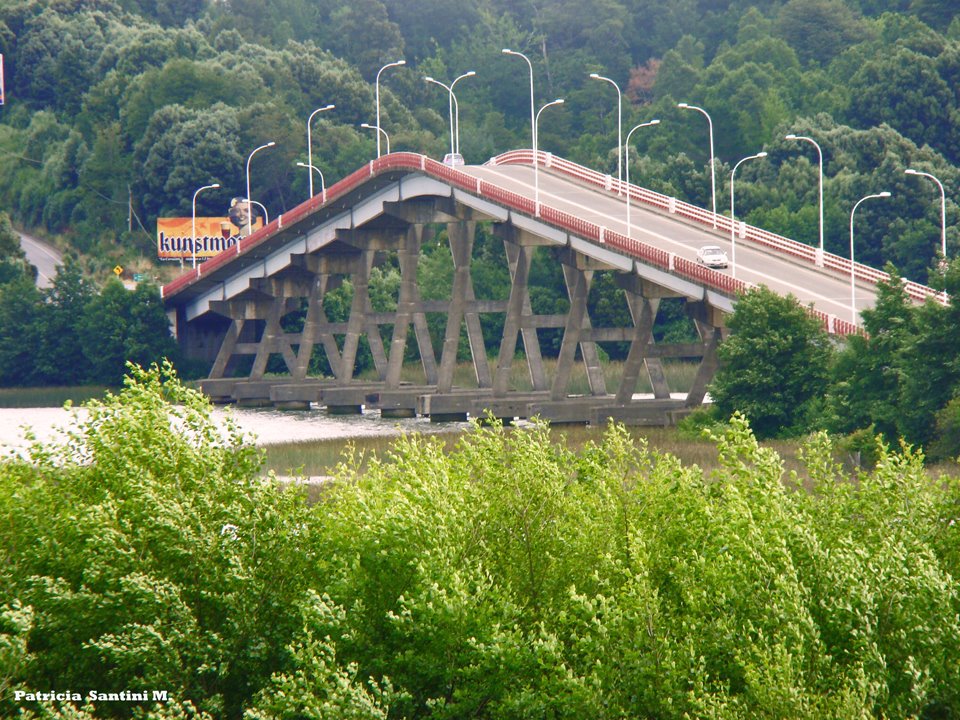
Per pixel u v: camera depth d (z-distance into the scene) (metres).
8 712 88.62
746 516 95.62
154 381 107.31
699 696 90.06
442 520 97.69
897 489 103.06
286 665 95.94
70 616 92.88
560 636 98.25
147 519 96.00
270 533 99.00
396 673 96.62
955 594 91.94
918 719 86.62
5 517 97.56
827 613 92.81
